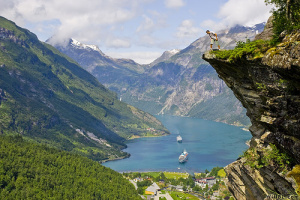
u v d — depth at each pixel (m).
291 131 23.52
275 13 27.64
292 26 23.61
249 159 30.88
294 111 23.23
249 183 32.50
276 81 23.81
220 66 31.67
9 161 175.25
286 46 21.11
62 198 157.75
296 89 22.36
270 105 25.42
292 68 20.22
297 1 23.75
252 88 29.58
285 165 25.19
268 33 30.52
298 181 22.58
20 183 156.50
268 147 27.52
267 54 23.28
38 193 151.75
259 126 32.34
